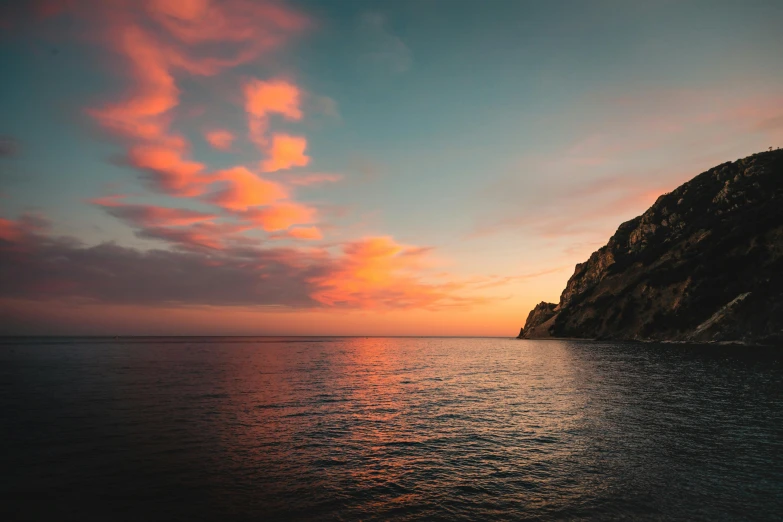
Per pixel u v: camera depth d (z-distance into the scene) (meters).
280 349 150.75
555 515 12.30
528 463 17.16
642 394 34.44
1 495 13.62
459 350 143.75
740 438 20.42
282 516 12.34
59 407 29.45
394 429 23.50
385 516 12.34
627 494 13.75
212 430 22.89
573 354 89.81
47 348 142.12
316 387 41.91
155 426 23.64
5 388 39.56
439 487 14.66
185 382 45.03
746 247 110.12
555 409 28.86
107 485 14.60
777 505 12.70
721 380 41.62
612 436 21.23
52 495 13.68
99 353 109.19
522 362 74.88
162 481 15.05
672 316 120.25
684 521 11.76
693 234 133.25
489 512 12.56
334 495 13.92
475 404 31.61
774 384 38.22
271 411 28.64
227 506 12.98
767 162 126.81
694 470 15.91
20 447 19.20
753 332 92.38
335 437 21.70
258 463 17.28
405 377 51.91
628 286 148.62
